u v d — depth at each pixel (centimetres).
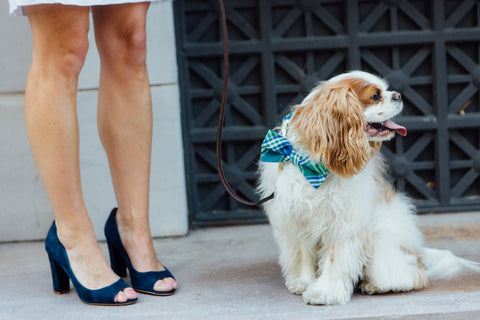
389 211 236
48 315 222
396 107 213
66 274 248
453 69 355
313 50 351
